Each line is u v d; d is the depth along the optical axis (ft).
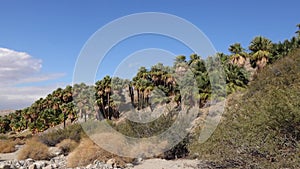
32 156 62.85
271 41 107.14
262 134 27.09
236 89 90.48
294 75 42.65
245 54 108.47
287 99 26.16
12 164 55.42
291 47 98.37
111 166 46.85
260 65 100.01
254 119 28.71
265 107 27.78
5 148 87.51
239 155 30.07
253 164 27.66
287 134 25.63
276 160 24.64
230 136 31.58
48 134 86.69
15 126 232.73
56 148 72.02
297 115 24.56
